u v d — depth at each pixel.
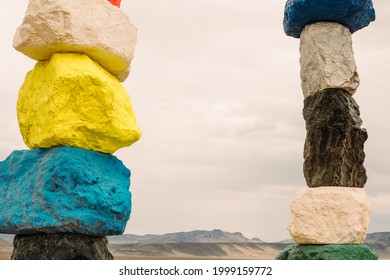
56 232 7.02
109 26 7.64
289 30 10.20
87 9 7.44
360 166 9.18
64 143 7.23
